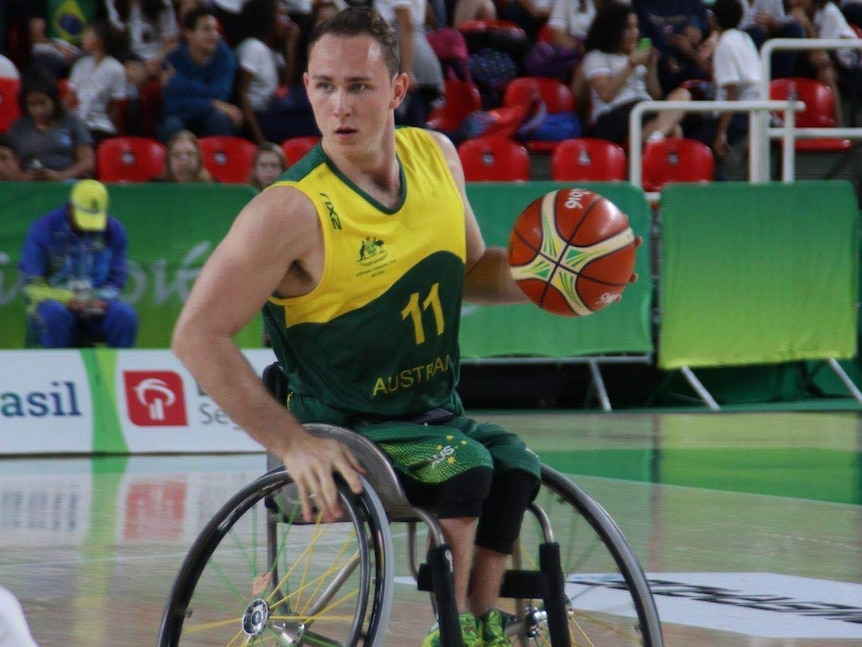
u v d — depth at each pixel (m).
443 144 7.07
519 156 23.72
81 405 18.02
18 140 21.14
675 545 11.98
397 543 12.35
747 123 27.00
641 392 23.17
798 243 22.61
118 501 14.15
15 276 19.14
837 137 23.92
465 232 6.96
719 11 27.94
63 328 18.17
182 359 6.26
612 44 25.55
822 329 23.02
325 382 6.75
